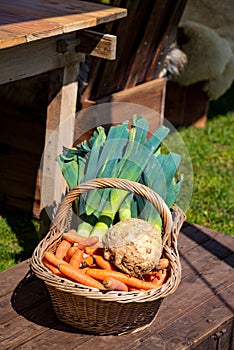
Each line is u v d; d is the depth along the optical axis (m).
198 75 5.23
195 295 2.89
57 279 2.40
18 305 2.73
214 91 5.64
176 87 5.80
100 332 2.53
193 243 3.35
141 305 2.45
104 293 2.37
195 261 3.18
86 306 2.42
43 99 3.81
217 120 6.19
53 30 2.73
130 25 3.75
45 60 3.00
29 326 2.59
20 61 2.86
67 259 2.63
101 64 3.68
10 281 2.90
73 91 3.24
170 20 4.11
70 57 3.14
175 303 2.81
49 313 2.68
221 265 3.17
